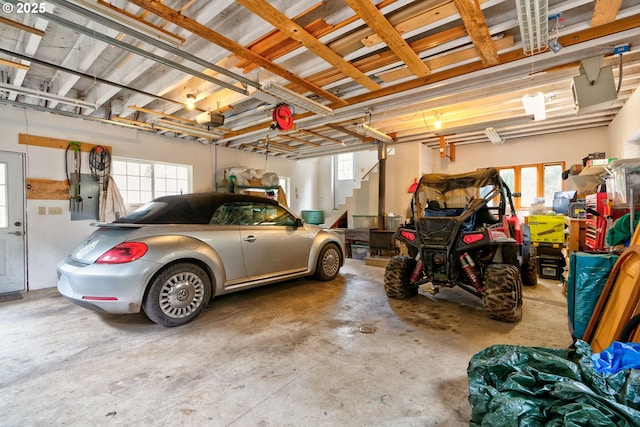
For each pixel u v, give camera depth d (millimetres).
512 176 6652
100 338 2568
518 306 2971
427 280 3447
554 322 2898
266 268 3586
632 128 3988
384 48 3023
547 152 6203
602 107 3080
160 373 2023
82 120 4844
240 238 3322
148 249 2660
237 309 3273
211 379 1951
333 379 1940
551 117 4961
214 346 2412
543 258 4875
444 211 3684
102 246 2654
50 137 4543
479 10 2248
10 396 1778
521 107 4613
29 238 4359
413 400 1725
